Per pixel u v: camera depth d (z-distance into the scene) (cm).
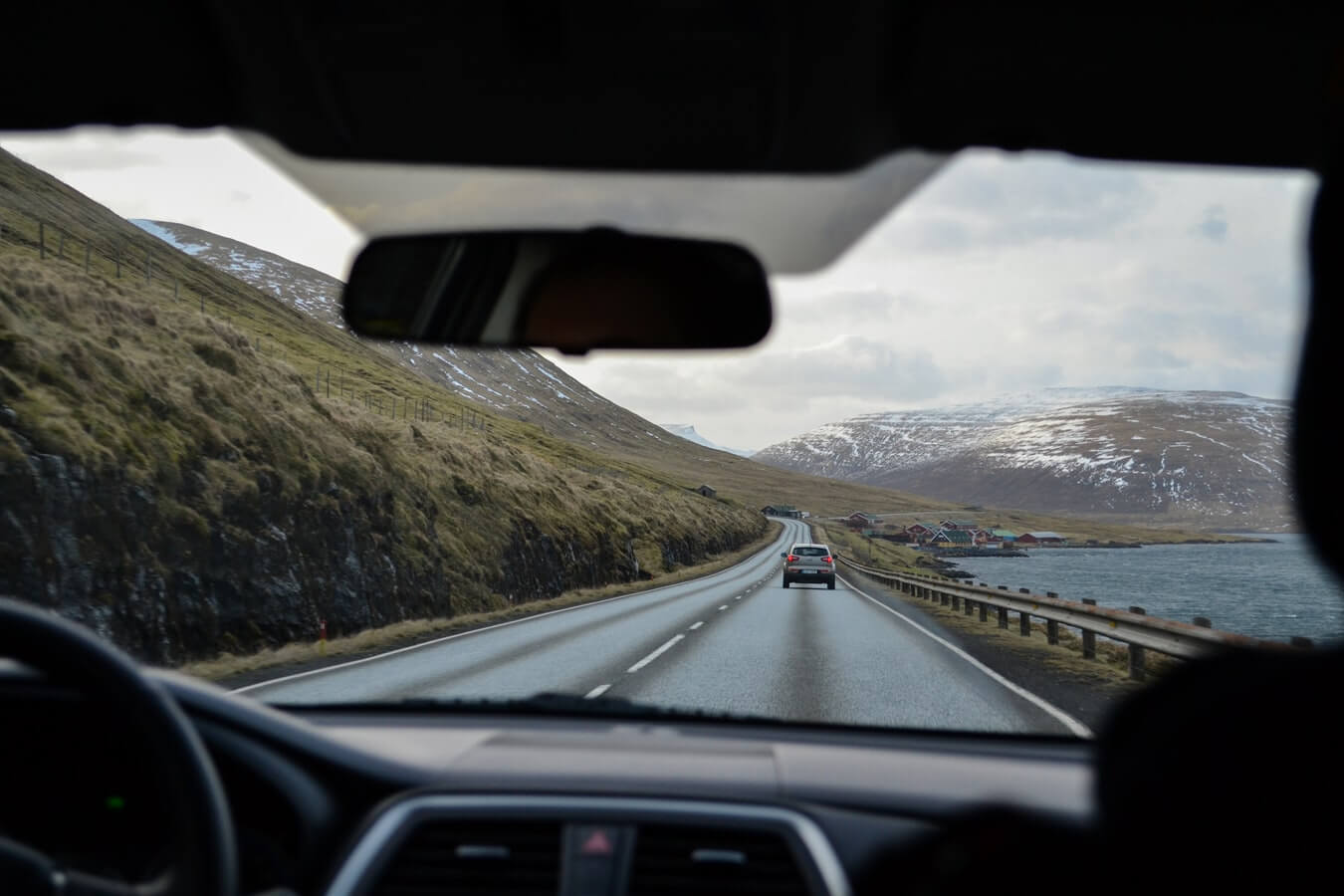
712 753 360
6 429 1759
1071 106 269
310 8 222
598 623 2228
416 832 279
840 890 263
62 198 7481
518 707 442
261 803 287
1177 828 138
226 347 3025
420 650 1686
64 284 2800
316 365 6825
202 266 7906
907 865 229
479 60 237
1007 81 254
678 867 272
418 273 294
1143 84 261
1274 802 132
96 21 234
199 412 2406
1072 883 156
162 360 2647
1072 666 1499
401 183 287
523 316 291
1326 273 132
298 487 2525
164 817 212
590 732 406
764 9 218
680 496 11131
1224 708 140
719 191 282
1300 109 274
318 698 1081
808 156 268
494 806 285
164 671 296
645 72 239
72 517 1744
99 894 190
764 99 247
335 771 301
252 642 2052
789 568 4006
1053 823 170
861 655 1512
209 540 2067
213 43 239
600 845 272
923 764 363
